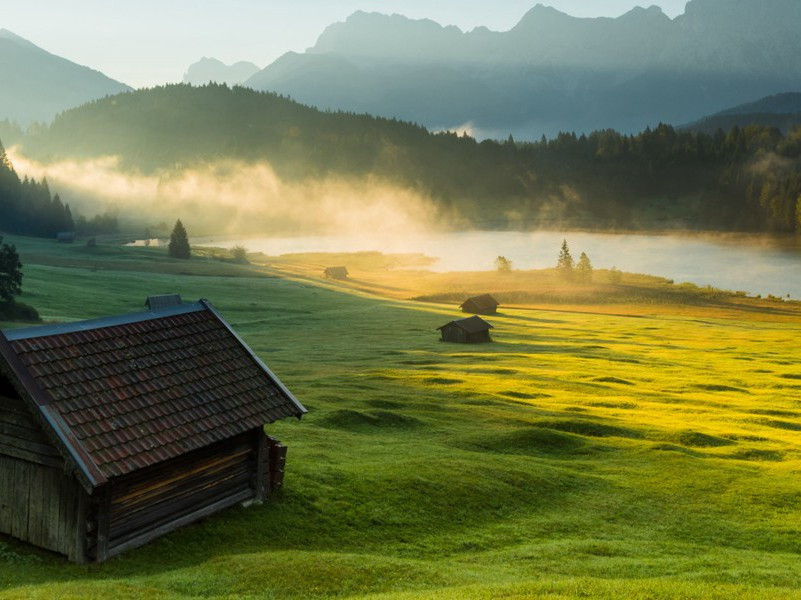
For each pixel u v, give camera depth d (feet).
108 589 65.92
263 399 94.43
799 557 97.19
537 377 251.60
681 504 118.83
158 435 80.33
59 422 73.97
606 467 139.03
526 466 130.82
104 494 75.46
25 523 78.84
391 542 93.25
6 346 76.23
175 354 90.84
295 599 69.31
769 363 317.01
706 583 75.36
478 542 96.58
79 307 406.62
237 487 92.43
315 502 99.19
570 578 79.00
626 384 250.16
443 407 183.32
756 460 154.92
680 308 583.99
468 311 509.35
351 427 152.87
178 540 82.43
